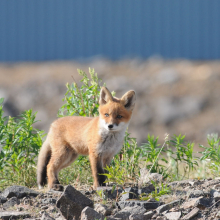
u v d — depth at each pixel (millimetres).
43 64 68562
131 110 19000
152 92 56500
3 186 19000
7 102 55406
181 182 17094
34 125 51281
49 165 18938
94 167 18047
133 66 64062
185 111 52281
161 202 14477
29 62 70500
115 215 13227
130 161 19797
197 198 14289
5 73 64688
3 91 57719
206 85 56594
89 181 19891
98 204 14125
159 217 13148
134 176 19328
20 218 13422
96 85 21672
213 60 65750
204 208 13797
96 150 17969
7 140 19844
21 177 19875
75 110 21641
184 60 66188
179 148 20500
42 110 53875
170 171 20625
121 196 15516
